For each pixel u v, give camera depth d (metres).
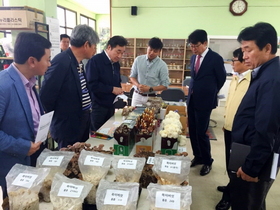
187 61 7.23
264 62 1.23
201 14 6.74
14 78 1.23
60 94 1.70
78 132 1.84
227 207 2.10
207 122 2.51
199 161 2.84
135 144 1.53
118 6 7.13
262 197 1.33
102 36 11.09
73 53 1.75
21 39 1.21
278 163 1.27
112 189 0.91
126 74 7.56
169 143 1.42
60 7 7.72
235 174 1.38
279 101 1.11
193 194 2.38
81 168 1.05
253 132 1.27
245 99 1.32
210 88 2.35
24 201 0.88
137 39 7.27
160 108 2.17
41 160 1.08
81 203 0.88
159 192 0.89
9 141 1.16
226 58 6.86
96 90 2.24
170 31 7.05
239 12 6.45
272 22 6.40
